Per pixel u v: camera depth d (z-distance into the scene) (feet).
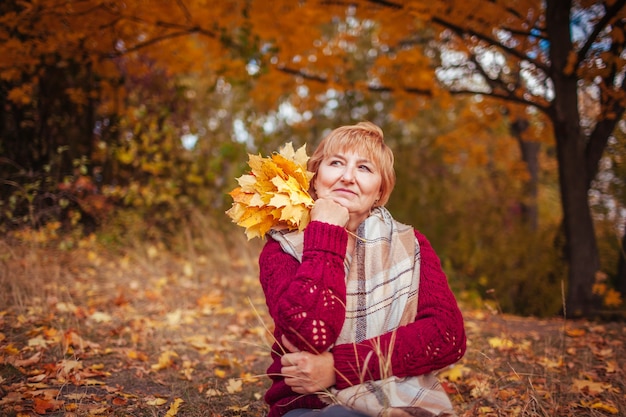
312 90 18.95
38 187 16.51
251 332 12.29
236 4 16.85
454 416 4.97
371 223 5.50
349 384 4.89
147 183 21.68
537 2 14.29
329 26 25.96
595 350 11.02
